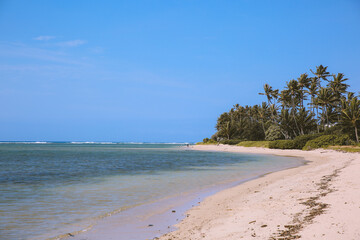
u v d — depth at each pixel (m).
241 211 10.61
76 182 20.19
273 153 63.84
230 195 14.50
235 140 111.81
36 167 33.62
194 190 16.47
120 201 13.44
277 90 96.12
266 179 20.33
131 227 9.31
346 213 8.40
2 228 9.24
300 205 10.24
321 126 86.12
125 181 20.61
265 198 12.57
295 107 94.12
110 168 31.95
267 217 9.20
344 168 21.56
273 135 90.19
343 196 10.80
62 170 29.67
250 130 107.50
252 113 129.75
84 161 44.62
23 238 8.31
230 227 8.58
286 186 15.38
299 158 45.28
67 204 12.80
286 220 8.54
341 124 66.50
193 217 10.36
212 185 18.39
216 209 11.44
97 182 20.11
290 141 70.19
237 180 20.72
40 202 13.23
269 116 107.62
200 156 59.34
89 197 14.42
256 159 46.28
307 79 84.50
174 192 15.84
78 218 10.45
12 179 22.08
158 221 10.00
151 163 39.72
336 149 53.28
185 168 31.42
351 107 62.44
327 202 10.11
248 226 8.43
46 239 8.22
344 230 7.02
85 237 8.37
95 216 10.73
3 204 12.78
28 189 17.03
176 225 9.45
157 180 21.08
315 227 7.49
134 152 84.06
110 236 8.43
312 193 12.30
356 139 62.94
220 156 58.56
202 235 8.08
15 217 10.57
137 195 14.98
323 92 75.12
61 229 9.16
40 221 10.08
